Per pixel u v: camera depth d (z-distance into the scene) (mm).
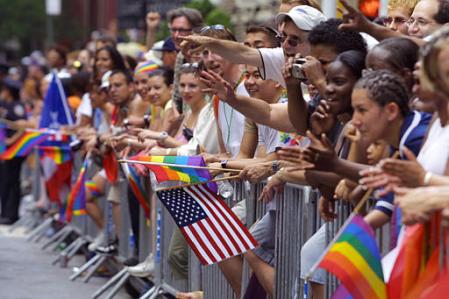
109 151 20844
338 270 9195
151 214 18062
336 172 9797
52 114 27203
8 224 32219
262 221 13602
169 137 17266
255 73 14453
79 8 89562
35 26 91375
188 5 32438
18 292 19844
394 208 9695
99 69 23016
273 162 13117
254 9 37656
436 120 9398
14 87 32594
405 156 9516
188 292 16266
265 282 13531
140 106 21141
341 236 9344
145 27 37375
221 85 12711
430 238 9000
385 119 9703
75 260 24656
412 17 12477
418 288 8977
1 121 30453
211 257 13141
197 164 13555
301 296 12383
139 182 18438
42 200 29531
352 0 19484
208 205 13266
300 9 13164
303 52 13164
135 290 19312
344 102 10930
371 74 9797
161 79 19438
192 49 15430
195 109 17281
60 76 27500
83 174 22453
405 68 10312
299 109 11953
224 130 15367
